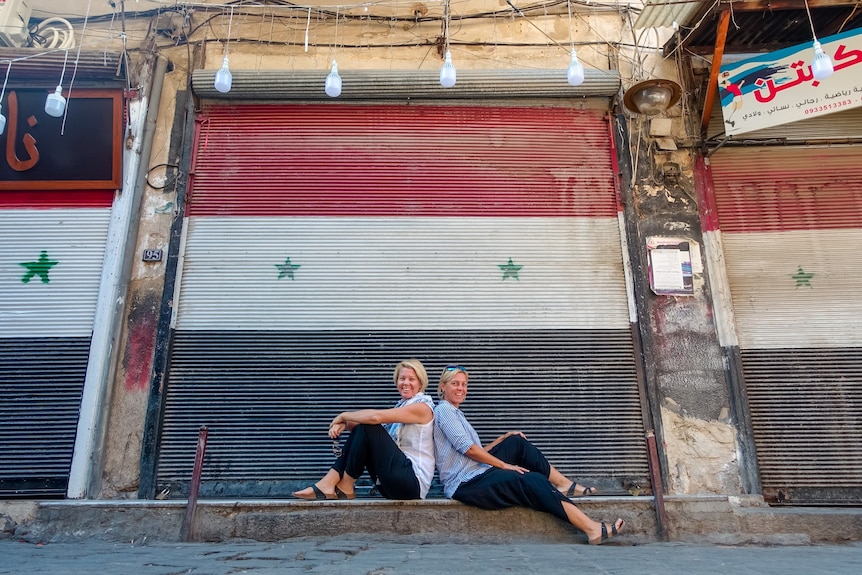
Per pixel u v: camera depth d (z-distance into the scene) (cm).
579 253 577
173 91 615
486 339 550
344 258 569
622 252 576
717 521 431
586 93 610
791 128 609
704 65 624
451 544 379
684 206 591
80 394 522
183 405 520
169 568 243
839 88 543
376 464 393
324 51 635
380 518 397
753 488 510
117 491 501
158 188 584
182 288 554
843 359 548
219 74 514
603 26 646
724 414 532
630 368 543
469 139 606
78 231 568
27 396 521
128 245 559
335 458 514
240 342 541
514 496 389
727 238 587
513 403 531
